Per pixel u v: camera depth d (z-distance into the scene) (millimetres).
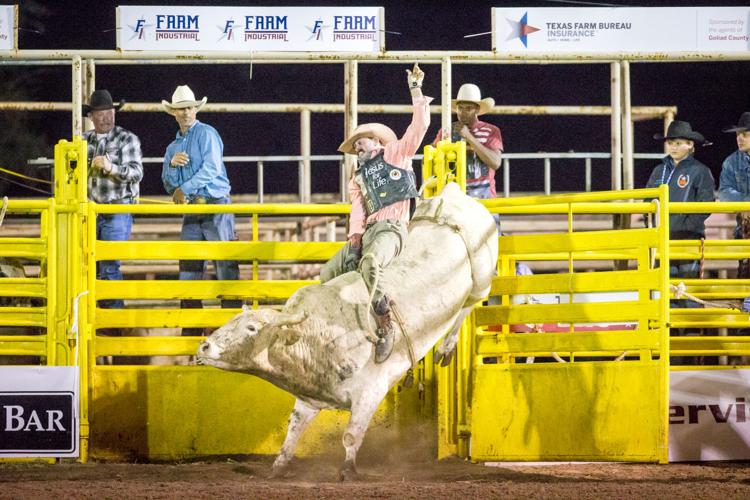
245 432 25969
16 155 42969
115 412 25906
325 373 22547
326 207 25969
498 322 25484
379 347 22734
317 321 22484
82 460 25672
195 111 30484
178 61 32031
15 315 25781
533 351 25297
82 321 25828
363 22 31562
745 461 25219
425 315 23281
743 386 25281
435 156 26672
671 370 25281
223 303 28719
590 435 24500
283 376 22406
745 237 30016
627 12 31859
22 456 25344
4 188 42375
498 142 30359
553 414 24641
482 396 24875
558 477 22969
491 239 24484
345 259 24000
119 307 28734
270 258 26078
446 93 31484
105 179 30016
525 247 25516
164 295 26125
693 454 25031
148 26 31438
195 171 30234
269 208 25969
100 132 30109
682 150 30938
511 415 24781
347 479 22391
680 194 30828
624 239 24641
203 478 23031
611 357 33344
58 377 25391
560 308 25078
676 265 29891
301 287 25172
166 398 25969
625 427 24453
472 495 19953
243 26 31469
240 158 35781
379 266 22828
